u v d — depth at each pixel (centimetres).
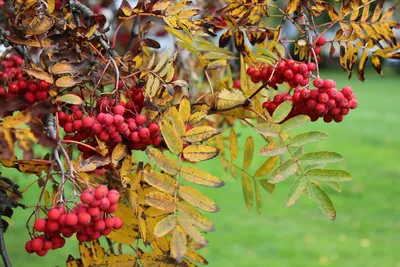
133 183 150
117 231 154
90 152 158
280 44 196
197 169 142
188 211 132
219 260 631
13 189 158
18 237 623
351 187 911
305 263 629
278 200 848
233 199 833
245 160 191
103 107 155
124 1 170
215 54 188
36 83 151
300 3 191
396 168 1036
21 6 157
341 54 200
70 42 154
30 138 120
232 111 186
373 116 1670
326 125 1493
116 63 173
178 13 179
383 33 189
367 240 702
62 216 127
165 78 168
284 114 158
